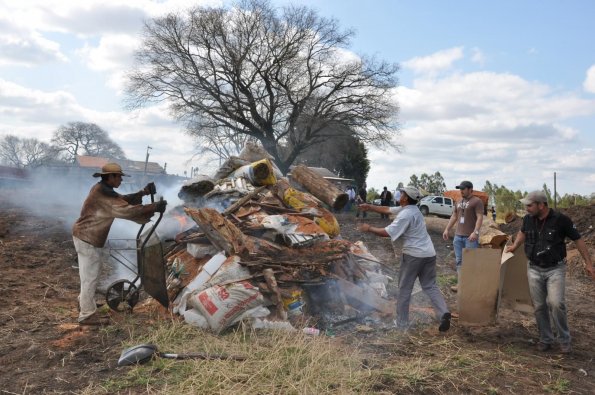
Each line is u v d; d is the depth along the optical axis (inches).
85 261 230.5
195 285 240.7
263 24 1501.0
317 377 172.9
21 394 160.6
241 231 260.5
